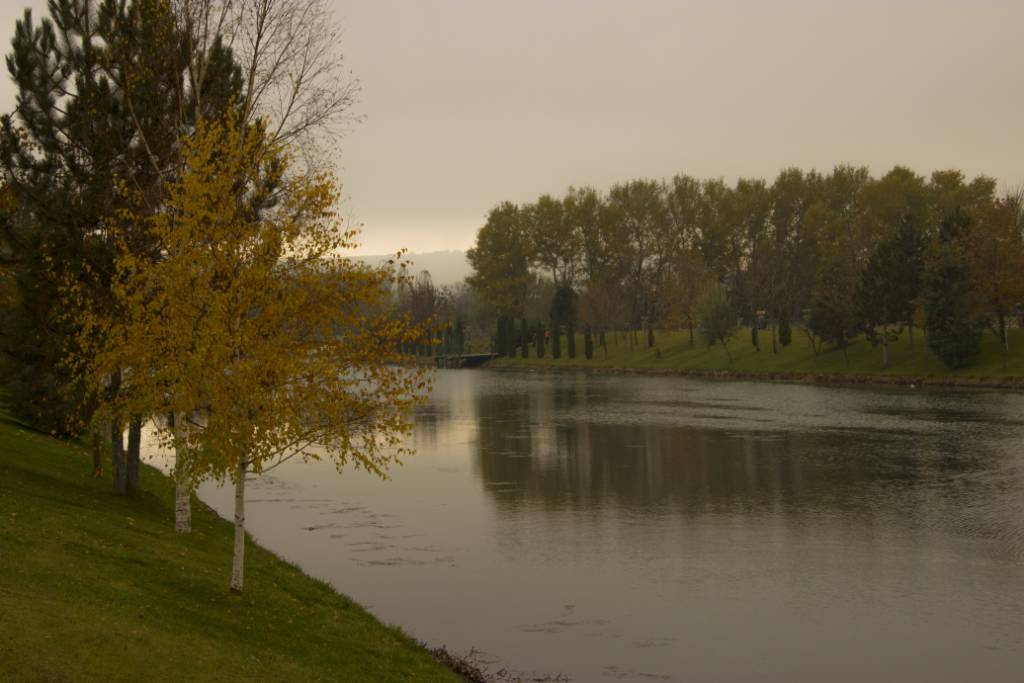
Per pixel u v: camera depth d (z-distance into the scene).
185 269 20.02
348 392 20.45
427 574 30.28
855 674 21.95
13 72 27.86
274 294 20.11
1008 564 31.30
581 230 171.50
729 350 142.25
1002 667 22.39
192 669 15.73
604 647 23.66
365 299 20.48
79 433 47.00
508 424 75.06
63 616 16.00
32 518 22.75
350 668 19.25
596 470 51.22
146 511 30.45
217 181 20.72
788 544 34.22
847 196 160.25
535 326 189.62
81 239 27.47
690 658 22.91
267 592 23.19
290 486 47.53
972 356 98.88
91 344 25.38
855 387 100.38
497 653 23.12
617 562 31.88
